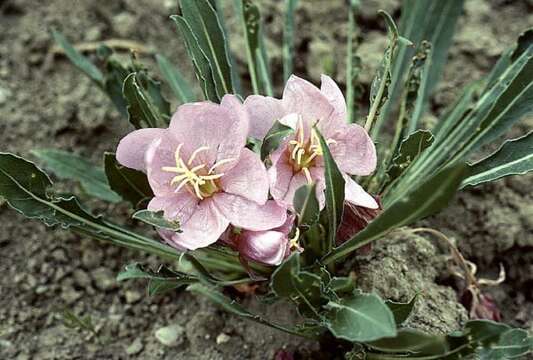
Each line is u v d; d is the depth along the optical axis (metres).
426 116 0.61
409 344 0.43
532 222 0.55
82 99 0.61
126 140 0.44
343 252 0.46
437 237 0.56
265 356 0.52
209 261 0.50
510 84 0.49
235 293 0.53
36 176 0.46
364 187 0.52
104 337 0.54
